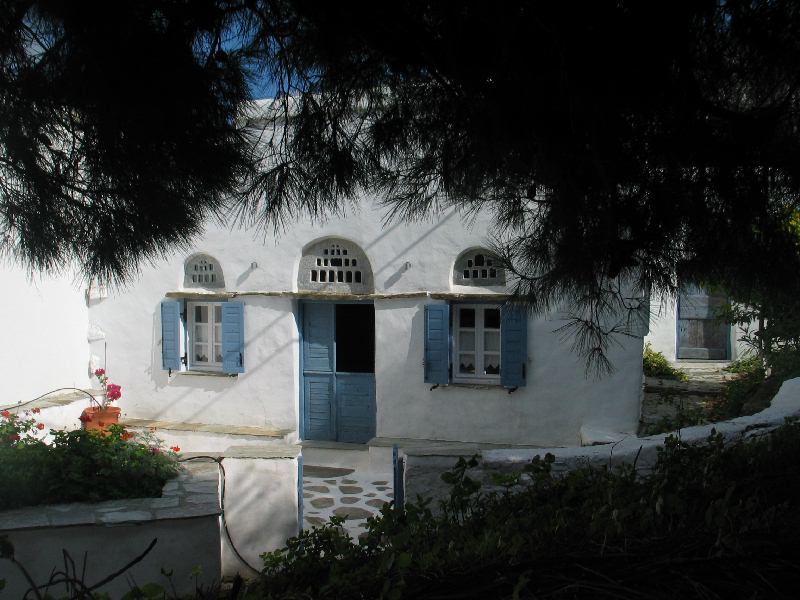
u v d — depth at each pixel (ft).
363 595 8.45
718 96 8.46
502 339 29.50
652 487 11.68
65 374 33.83
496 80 8.53
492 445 30.01
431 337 30.32
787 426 14.66
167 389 34.42
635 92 8.04
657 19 7.60
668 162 8.61
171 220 10.73
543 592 7.53
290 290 32.53
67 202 10.34
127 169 10.00
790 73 7.93
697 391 37.17
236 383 33.45
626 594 7.15
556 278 10.23
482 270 30.32
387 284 31.14
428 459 18.43
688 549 8.02
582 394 28.94
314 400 33.50
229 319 33.19
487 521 11.83
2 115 9.30
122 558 15.98
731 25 7.77
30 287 31.63
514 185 10.28
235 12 9.98
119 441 18.85
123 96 9.31
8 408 29.19
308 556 11.87
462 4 8.04
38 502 16.81
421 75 9.87
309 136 10.44
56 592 15.42
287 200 10.85
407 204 11.68
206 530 16.38
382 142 10.59
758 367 31.83
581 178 9.00
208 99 10.02
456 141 10.11
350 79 10.28
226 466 20.02
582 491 12.71
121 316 34.94
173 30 9.41
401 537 9.80
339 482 28.86
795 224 9.20
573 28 7.64
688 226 9.04
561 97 8.13
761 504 10.03
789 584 7.12
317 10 9.09
